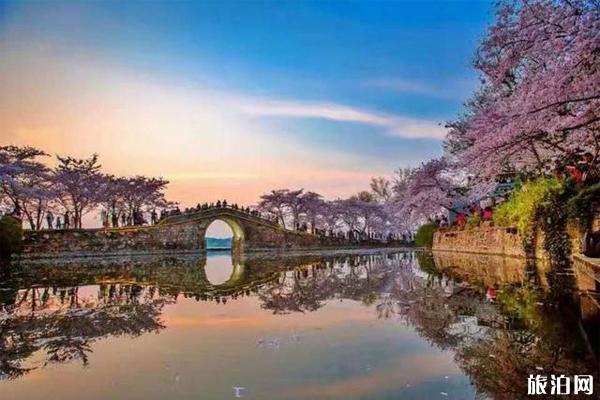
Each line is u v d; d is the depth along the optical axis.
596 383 4.95
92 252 39.16
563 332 7.08
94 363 6.12
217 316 9.58
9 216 30.58
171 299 12.52
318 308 10.41
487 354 6.11
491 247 25.03
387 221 72.44
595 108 12.09
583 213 15.30
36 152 38.41
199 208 50.28
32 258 34.31
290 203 68.12
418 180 38.22
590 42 10.49
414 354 6.27
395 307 10.25
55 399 4.81
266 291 14.13
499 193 30.17
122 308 10.93
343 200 73.12
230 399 4.67
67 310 10.68
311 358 6.14
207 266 28.05
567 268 15.56
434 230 42.28
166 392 4.91
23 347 7.10
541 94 11.44
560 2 11.57
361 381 5.18
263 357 6.23
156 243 44.62
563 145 17.05
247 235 52.88
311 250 54.41
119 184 50.81
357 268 23.03
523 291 11.16
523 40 12.40
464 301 10.62
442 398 4.65
